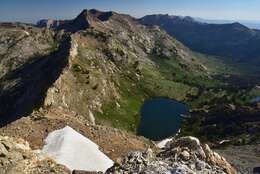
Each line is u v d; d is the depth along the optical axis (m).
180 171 24.64
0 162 26.17
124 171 25.56
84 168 35.69
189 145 30.48
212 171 26.52
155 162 26.48
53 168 28.11
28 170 26.66
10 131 44.19
